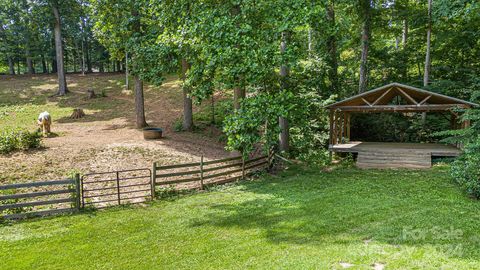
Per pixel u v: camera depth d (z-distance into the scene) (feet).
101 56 140.15
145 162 43.14
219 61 37.14
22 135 42.60
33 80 114.42
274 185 37.86
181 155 47.60
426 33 69.31
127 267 18.49
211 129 66.33
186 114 64.44
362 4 63.46
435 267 16.75
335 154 57.21
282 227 24.03
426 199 29.84
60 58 94.68
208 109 78.43
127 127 65.57
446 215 25.18
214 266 18.24
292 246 20.48
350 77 77.05
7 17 128.26
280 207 29.01
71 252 20.58
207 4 42.93
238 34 37.29
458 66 66.08
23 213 27.07
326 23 41.11
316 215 26.37
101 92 98.48
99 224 25.66
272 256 19.13
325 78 63.98
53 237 23.06
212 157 48.65
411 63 74.74
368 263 17.53
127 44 55.26
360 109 52.95
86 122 70.08
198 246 21.17
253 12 41.16
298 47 39.60
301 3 37.47
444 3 54.13
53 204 30.53
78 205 29.04
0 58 141.08
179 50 43.96
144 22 58.90
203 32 38.42
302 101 45.21
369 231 22.43
